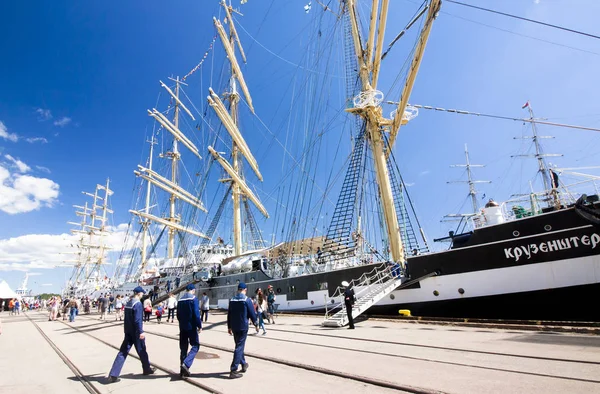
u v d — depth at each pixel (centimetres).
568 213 1059
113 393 527
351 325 1162
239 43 3931
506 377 497
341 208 1972
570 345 691
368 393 466
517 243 1145
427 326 1126
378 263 1575
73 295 6612
